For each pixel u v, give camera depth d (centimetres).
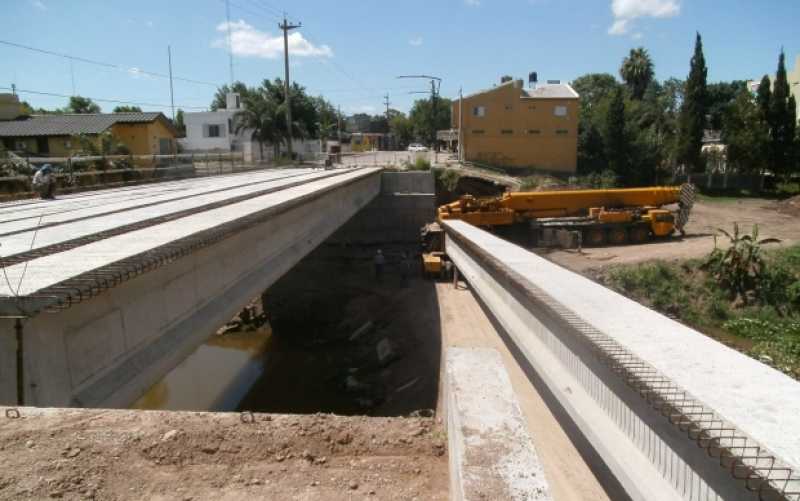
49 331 564
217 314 956
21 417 482
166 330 796
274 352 2481
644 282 2486
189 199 1565
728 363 561
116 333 673
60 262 682
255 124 5916
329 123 10675
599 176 5056
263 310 2941
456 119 6134
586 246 3200
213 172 3453
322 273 3262
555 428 963
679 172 5572
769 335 2023
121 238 852
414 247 3628
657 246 3112
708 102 7906
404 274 2955
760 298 2366
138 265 674
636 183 5309
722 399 470
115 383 658
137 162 3125
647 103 7719
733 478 377
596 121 5616
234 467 435
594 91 9819
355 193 2798
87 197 1753
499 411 367
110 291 661
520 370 1256
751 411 446
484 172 4684
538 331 916
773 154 5203
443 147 8769
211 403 1927
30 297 523
